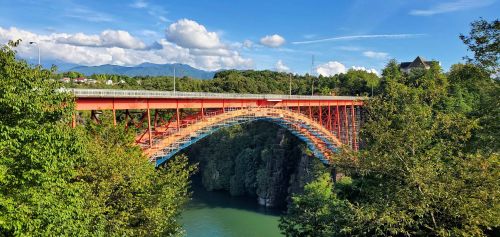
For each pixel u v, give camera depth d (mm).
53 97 16219
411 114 19719
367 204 18234
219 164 94875
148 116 40719
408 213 18047
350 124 80000
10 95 13734
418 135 19000
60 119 16984
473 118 21609
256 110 55406
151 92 41531
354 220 18375
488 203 16984
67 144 15992
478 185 17062
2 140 13422
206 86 116875
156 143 41938
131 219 21047
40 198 13852
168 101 43906
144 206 20875
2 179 12719
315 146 67250
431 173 17719
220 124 51375
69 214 14812
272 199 79062
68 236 15188
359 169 20562
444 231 16719
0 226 12758
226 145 96875
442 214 18234
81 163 19609
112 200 20812
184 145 45625
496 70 20766
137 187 20562
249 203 80750
